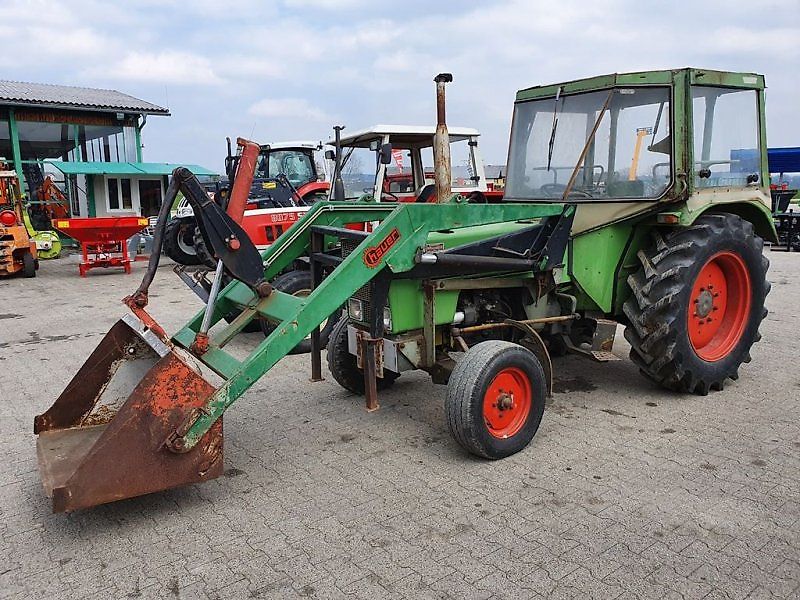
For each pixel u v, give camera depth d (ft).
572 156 15.12
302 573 8.70
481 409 11.55
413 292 12.91
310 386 16.58
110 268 42.27
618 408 14.52
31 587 8.54
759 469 11.43
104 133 56.95
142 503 10.68
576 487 10.91
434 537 9.50
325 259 13.79
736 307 15.76
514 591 8.23
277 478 11.51
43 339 22.63
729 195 15.11
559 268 13.99
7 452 12.82
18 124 52.95
